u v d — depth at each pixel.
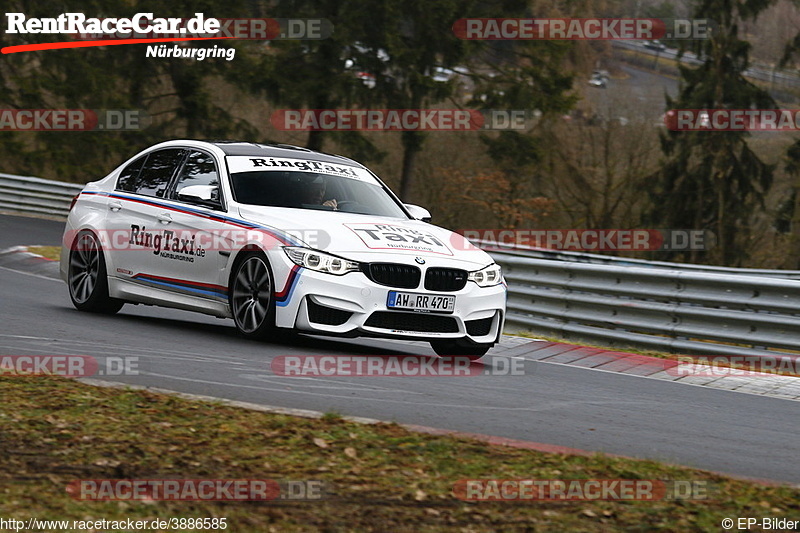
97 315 36.47
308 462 17.94
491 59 133.38
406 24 128.75
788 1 133.38
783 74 133.75
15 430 18.70
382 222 32.34
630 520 15.66
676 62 138.25
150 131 136.00
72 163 133.62
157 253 34.34
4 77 135.12
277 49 123.94
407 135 126.38
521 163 131.62
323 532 14.59
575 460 18.97
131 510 15.02
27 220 82.88
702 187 139.88
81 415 20.25
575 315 41.94
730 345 38.19
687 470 18.80
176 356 28.20
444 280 30.55
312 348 31.59
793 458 21.34
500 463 18.52
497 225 145.00
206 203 33.09
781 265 141.12
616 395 27.89
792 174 136.25
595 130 141.12
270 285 30.30
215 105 136.62
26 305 37.84
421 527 15.01
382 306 29.55
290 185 33.47
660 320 39.31
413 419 22.45
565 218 146.50
